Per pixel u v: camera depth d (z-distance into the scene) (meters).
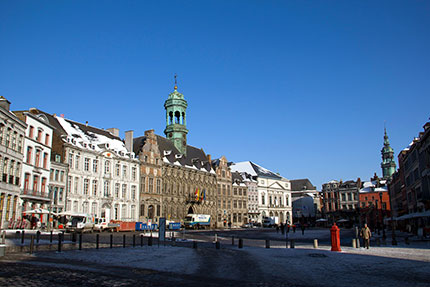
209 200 95.12
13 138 44.72
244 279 13.45
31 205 48.88
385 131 147.00
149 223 60.06
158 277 13.62
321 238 46.66
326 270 15.85
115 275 13.86
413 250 26.36
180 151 90.00
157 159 78.50
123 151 71.12
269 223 104.12
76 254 20.92
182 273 14.74
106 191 65.56
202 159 99.50
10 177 44.09
